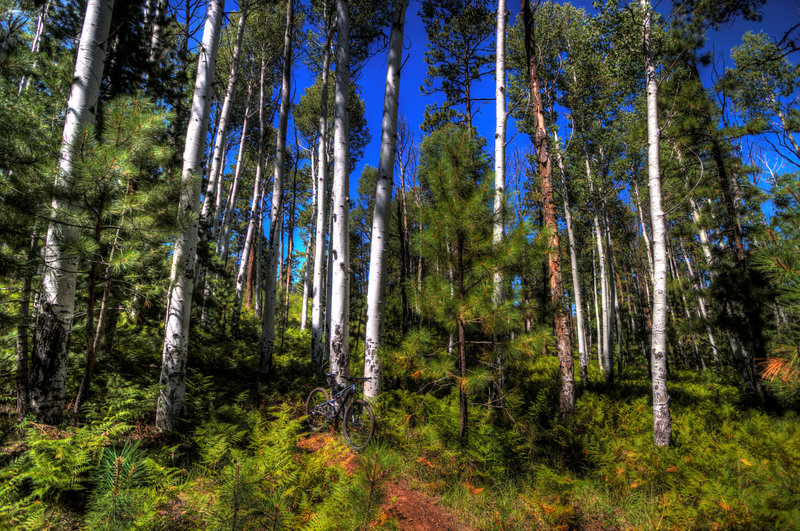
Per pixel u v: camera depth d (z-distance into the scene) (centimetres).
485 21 1373
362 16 1327
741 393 968
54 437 379
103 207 438
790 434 326
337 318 634
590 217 1714
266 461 384
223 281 1226
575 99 1448
